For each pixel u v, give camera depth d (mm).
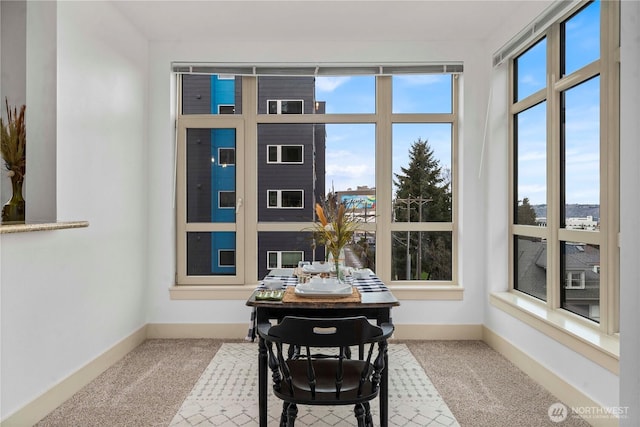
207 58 4086
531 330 3156
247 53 4094
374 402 2738
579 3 2721
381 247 4238
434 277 4277
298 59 4090
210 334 4070
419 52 4086
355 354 3682
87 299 3012
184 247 4219
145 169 4008
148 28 3797
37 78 2646
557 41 3035
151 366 3352
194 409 2637
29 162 2641
